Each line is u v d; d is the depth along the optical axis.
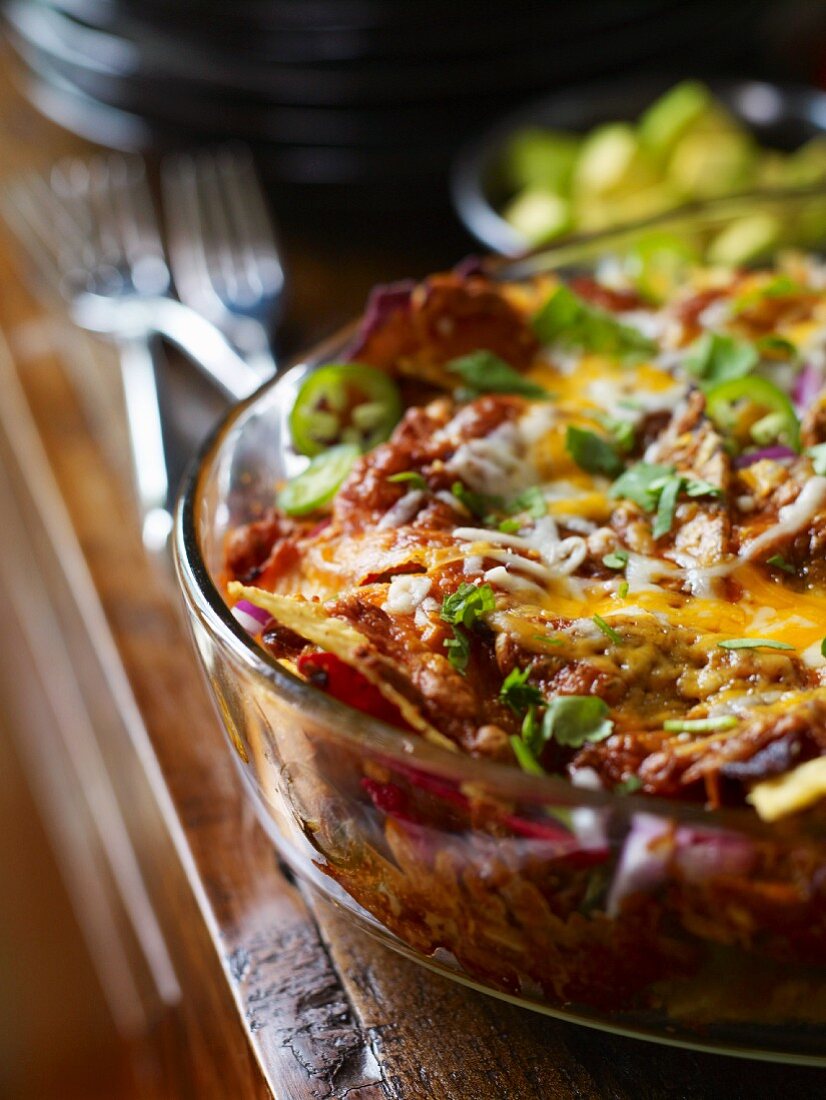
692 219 0.54
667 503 0.40
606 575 0.39
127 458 0.54
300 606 0.36
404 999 0.38
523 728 0.35
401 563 0.38
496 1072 0.36
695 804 0.34
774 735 0.34
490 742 0.35
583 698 0.35
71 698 0.61
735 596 0.38
